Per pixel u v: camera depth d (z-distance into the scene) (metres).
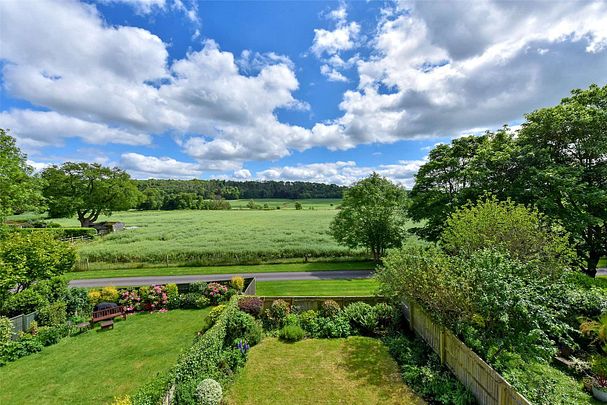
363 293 17.36
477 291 7.36
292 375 8.84
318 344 10.80
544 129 15.80
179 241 34.50
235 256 27.92
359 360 9.59
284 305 12.62
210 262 26.92
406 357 9.27
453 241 11.09
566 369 8.29
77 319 12.76
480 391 6.86
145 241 34.81
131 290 15.41
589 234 15.87
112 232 41.84
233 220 55.16
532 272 8.11
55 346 10.92
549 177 14.29
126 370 9.22
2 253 12.07
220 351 9.36
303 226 46.25
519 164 16.22
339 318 11.89
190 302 15.20
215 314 11.77
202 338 8.50
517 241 9.61
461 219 11.23
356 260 27.59
